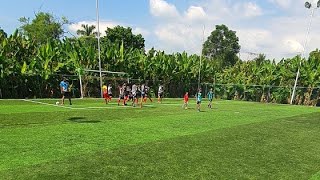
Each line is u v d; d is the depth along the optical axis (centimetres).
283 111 2694
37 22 6631
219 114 2175
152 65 4253
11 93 3011
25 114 1645
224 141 1202
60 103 2444
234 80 4725
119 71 3947
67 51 3531
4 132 1141
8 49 3019
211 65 5138
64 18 6969
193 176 766
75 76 3475
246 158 971
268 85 4244
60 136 1120
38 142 1011
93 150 948
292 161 975
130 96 2611
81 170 754
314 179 808
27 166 759
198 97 2378
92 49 3691
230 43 9825
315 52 5066
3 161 788
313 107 3447
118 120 1603
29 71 3111
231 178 772
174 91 4559
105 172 750
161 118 1777
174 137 1222
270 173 835
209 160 920
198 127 1512
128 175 740
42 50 3238
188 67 4628
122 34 6406
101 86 3550
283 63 4312
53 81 3306
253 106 3192
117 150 965
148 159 887
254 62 4862
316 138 1402
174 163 864
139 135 1224
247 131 1470
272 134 1433
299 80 4044
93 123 1455
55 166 771
